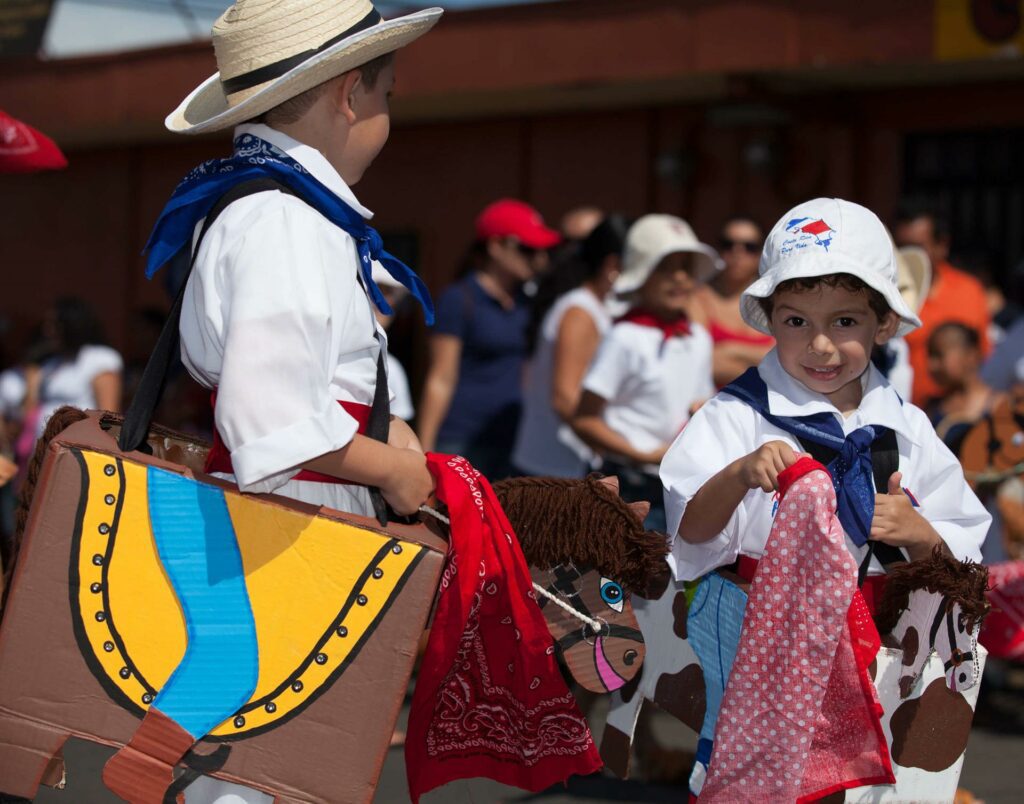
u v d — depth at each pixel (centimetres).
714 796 321
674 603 352
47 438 312
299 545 297
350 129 317
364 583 297
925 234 868
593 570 334
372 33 304
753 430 343
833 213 340
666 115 1379
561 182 1443
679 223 633
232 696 295
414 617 298
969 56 1042
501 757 340
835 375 338
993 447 591
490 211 764
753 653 316
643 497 600
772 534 312
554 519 331
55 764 310
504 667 336
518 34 1264
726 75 1180
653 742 580
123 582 295
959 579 322
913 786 329
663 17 1184
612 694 359
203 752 295
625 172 1402
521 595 320
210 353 307
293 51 309
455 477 312
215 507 296
